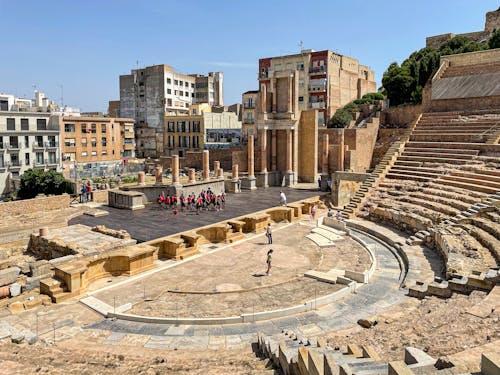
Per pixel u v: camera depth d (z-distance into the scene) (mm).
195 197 47750
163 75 123125
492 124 47281
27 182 66812
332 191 51188
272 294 23734
